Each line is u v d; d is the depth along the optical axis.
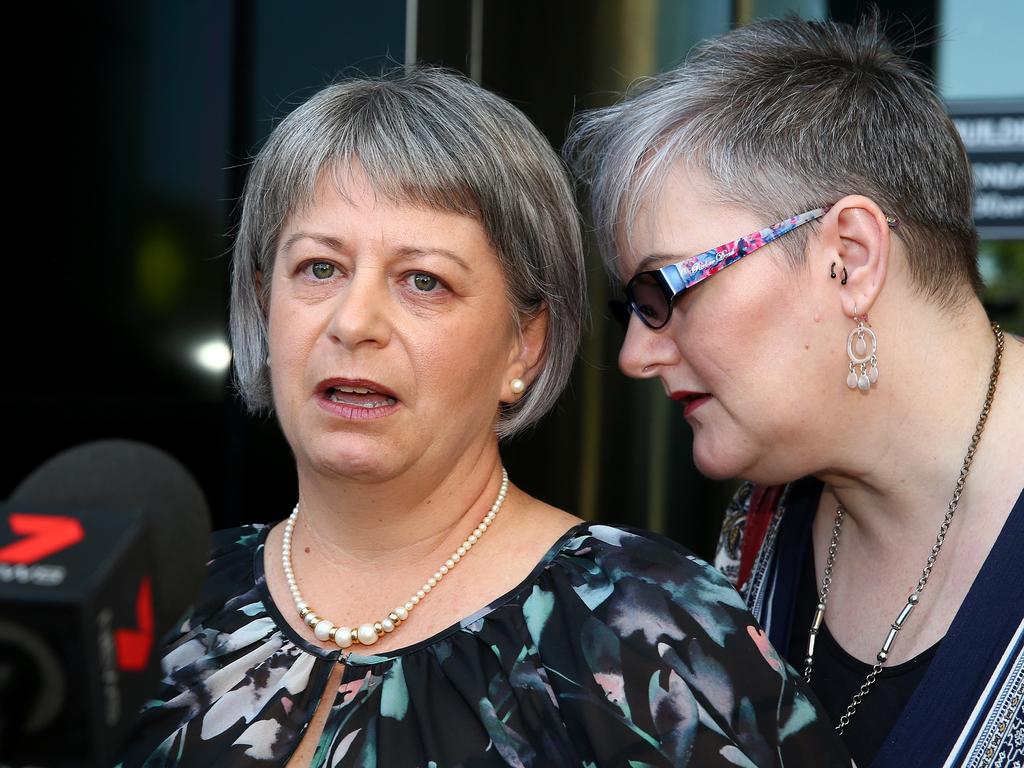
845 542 2.13
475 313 1.72
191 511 1.29
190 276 3.29
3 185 3.32
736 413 1.89
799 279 1.82
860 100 1.87
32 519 1.05
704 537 3.31
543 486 3.28
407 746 1.59
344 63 3.09
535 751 1.58
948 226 1.85
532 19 3.16
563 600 1.70
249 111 3.21
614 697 1.59
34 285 3.33
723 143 1.84
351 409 1.68
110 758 0.99
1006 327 3.16
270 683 1.71
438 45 3.07
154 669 1.09
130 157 3.29
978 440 1.82
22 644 0.94
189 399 3.31
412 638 1.71
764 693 1.63
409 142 1.68
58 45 3.29
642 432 3.28
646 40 3.16
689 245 1.86
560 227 1.83
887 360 1.83
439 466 1.73
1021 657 1.65
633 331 2.01
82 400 3.34
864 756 1.88
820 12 3.09
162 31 3.24
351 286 1.67
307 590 1.81
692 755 1.55
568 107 3.17
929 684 1.72
